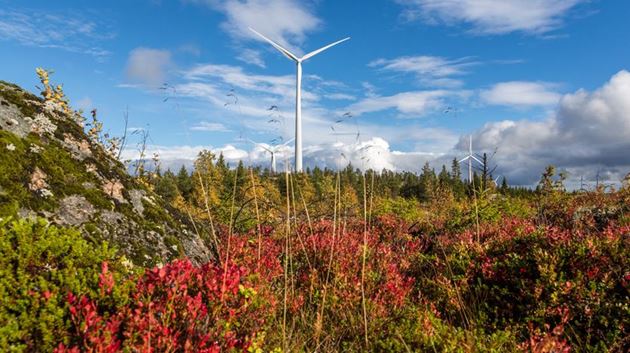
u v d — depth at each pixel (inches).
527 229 333.7
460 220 481.7
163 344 132.0
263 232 345.7
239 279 184.1
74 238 164.4
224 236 329.4
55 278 145.3
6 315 127.0
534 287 231.8
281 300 231.5
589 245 246.1
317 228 354.6
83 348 127.2
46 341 126.8
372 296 243.4
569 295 218.5
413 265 324.8
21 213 190.9
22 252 144.7
